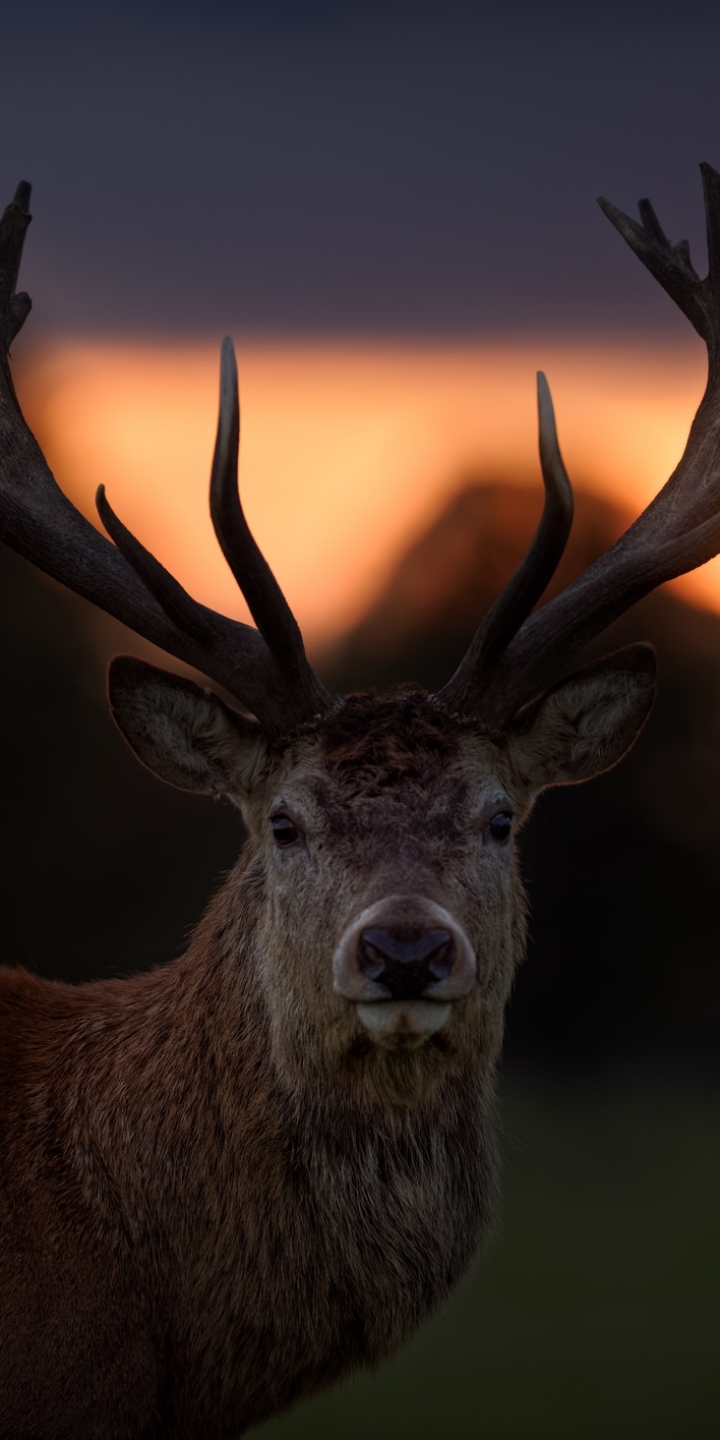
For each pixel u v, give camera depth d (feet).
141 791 246.06
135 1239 59.93
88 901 239.71
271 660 62.90
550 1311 142.51
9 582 244.63
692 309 76.95
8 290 77.51
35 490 71.31
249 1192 59.57
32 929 235.81
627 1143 223.10
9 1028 66.23
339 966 55.93
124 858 242.37
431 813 59.62
